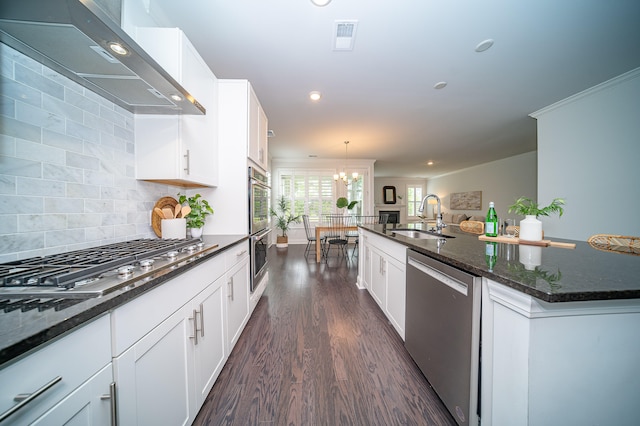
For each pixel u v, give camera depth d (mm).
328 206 6820
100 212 1239
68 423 521
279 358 1588
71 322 506
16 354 399
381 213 10227
